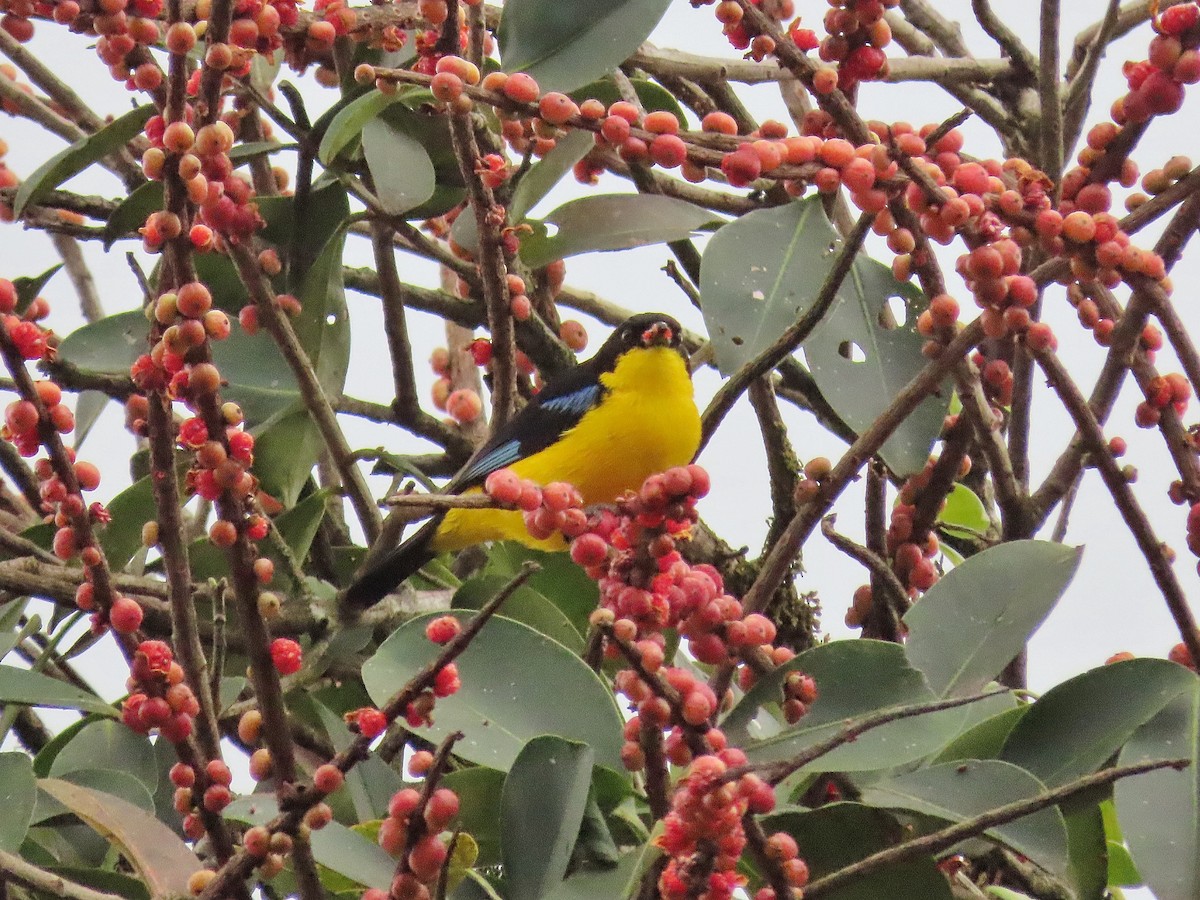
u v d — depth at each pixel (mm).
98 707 7684
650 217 9352
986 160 7195
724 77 10750
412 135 9516
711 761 4684
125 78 7059
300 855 5840
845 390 7891
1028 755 6887
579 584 9250
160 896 5777
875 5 7039
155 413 6129
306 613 9234
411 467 9234
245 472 6230
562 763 6125
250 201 8828
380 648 6820
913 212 6812
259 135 10922
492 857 6902
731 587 9852
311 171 9547
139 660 6035
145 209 9422
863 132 6695
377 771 7348
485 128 9648
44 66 10961
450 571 11586
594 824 6207
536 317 11422
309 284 9203
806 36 7172
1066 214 6836
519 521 9539
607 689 6797
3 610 9727
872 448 6652
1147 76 6777
